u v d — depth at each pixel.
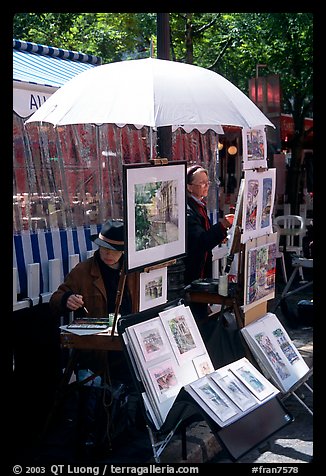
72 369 4.95
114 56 14.68
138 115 5.21
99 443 4.78
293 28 12.95
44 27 15.00
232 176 13.92
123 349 4.56
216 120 5.38
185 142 8.99
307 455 5.05
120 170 7.47
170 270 5.81
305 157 17.98
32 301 5.69
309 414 5.80
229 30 13.25
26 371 5.42
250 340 5.64
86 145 6.91
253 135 5.74
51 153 6.36
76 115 5.29
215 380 4.63
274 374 5.60
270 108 11.62
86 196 6.88
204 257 6.30
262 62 14.39
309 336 8.05
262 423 4.66
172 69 5.64
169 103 5.34
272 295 6.29
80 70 7.50
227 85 5.86
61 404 4.98
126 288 5.41
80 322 5.07
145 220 4.85
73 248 6.50
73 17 15.14
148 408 4.50
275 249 6.29
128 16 11.88
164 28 6.01
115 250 5.31
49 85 6.05
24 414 5.23
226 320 5.92
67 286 5.44
